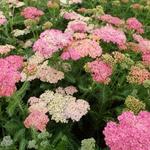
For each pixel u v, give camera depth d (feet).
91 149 1.15
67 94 1.48
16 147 1.29
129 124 1.16
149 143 1.09
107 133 1.13
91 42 1.54
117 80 1.58
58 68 1.58
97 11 2.03
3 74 1.32
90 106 1.51
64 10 2.13
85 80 1.56
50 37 1.54
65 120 1.36
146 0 2.47
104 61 1.48
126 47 1.69
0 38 1.93
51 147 1.23
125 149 1.08
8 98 1.37
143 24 2.27
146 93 1.50
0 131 1.42
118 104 1.55
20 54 1.78
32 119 1.29
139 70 1.47
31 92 1.60
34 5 2.27
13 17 2.11
